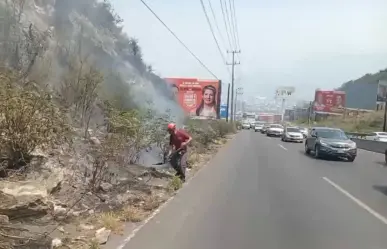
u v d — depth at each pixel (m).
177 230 7.06
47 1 18.02
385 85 82.12
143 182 10.80
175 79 53.16
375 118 87.19
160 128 14.36
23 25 13.95
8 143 7.30
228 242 6.48
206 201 9.66
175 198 9.85
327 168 17.66
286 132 41.09
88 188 8.50
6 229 5.65
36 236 5.73
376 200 10.45
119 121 10.29
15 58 12.25
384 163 21.72
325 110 97.75
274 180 13.41
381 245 6.56
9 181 6.77
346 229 7.49
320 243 6.59
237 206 9.21
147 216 7.97
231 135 50.56
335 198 10.57
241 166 17.20
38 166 7.78
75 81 13.35
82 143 10.24
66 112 10.37
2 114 7.20
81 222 6.82
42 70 12.99
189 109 52.72
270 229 7.34
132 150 11.80
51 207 6.77
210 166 16.92
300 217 8.34
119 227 6.90
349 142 21.81
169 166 13.34
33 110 7.52
